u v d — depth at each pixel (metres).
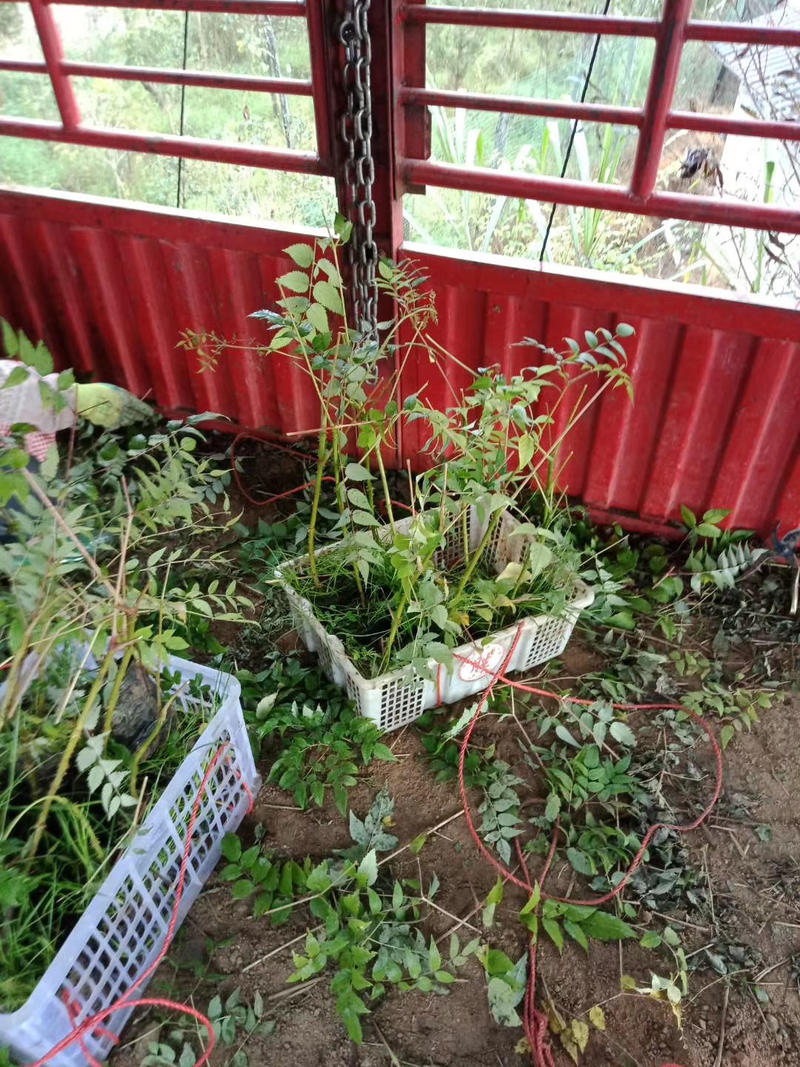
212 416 1.88
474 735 2.13
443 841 1.91
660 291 2.16
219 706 1.75
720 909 1.81
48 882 1.48
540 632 2.17
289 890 1.77
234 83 2.28
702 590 2.53
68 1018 1.37
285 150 2.36
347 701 2.10
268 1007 1.63
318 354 1.75
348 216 2.28
